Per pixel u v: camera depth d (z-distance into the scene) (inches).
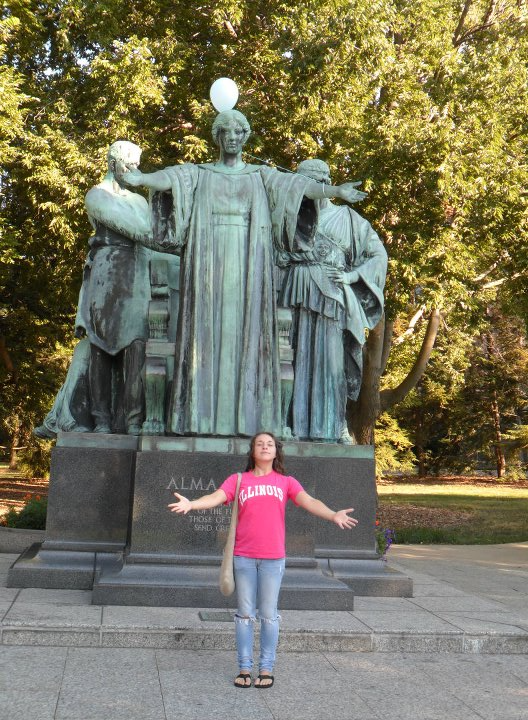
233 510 206.1
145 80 631.8
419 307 716.7
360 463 322.7
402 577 305.7
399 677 213.5
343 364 347.6
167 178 302.0
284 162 679.7
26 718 171.2
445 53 666.8
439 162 612.1
